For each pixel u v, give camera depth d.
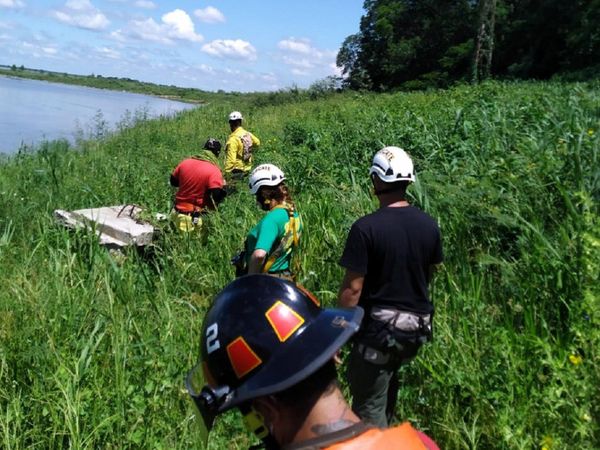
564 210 5.81
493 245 5.61
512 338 4.32
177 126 23.14
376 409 3.69
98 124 25.36
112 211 8.33
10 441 3.81
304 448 1.31
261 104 39.66
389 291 3.60
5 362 4.37
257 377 1.36
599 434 3.66
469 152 8.00
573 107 9.90
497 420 3.77
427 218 3.71
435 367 4.31
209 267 6.75
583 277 4.59
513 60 50.97
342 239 6.01
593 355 4.03
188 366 4.61
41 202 9.45
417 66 59.47
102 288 5.62
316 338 1.39
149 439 3.96
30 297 5.07
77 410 3.96
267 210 5.25
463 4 56.03
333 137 12.10
